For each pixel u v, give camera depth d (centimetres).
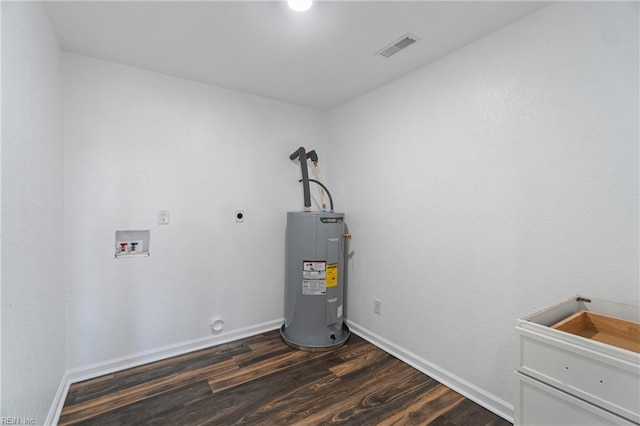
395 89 230
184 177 230
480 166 175
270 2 145
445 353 195
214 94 243
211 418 163
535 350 108
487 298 173
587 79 134
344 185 283
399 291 228
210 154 241
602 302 127
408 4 146
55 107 168
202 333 241
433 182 202
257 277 268
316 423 160
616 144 127
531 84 153
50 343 154
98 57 197
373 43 180
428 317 206
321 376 203
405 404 175
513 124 160
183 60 202
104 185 200
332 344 242
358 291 268
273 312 278
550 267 147
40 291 138
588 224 135
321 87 246
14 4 111
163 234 222
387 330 238
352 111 273
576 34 137
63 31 167
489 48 170
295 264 250
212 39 177
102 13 153
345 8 148
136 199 211
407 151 220
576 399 96
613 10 127
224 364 216
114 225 204
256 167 265
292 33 171
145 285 216
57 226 170
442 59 196
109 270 203
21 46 118
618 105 126
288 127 283
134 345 212
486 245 173
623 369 87
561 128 142
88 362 196
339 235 253
